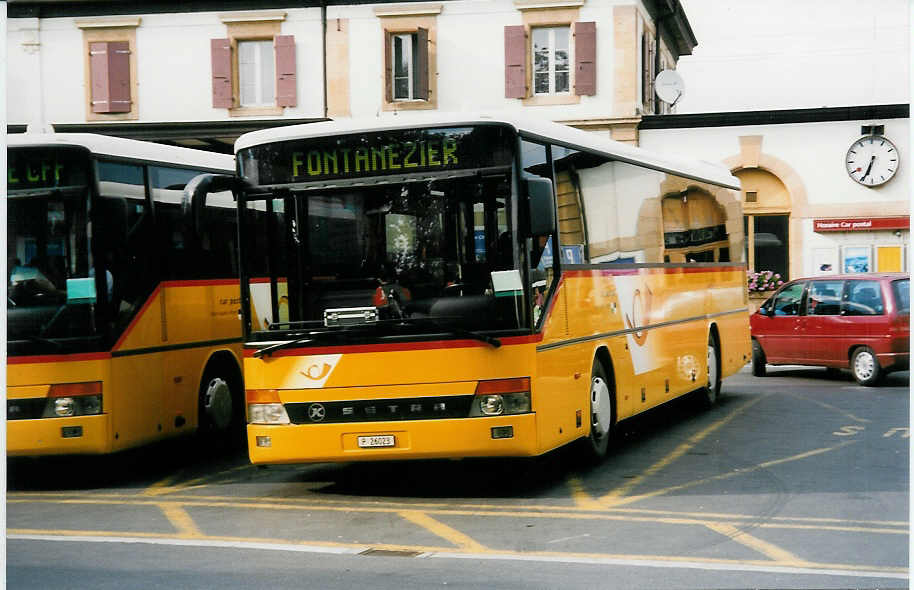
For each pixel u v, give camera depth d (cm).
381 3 3170
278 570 709
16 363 1027
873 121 2981
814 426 1352
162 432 1129
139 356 1094
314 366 917
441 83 3170
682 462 1114
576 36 3095
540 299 928
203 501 990
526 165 923
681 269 1413
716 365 1598
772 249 3088
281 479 1098
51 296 1038
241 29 3231
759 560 712
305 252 931
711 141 3075
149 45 3262
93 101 3275
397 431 898
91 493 1058
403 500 958
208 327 1230
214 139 3284
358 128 926
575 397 1012
